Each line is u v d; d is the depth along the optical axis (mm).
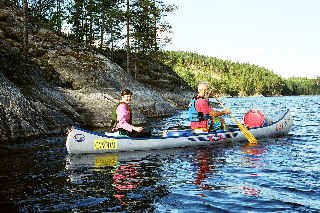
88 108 13188
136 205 3373
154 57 28125
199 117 7453
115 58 29891
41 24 22344
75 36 28703
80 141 6391
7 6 20797
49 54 17203
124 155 6297
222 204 3377
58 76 15594
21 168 5102
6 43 14172
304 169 4852
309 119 14664
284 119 9180
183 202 3451
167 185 4094
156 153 6496
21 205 3377
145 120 14062
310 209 3203
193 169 4988
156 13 24359
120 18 24547
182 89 32156
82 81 16266
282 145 7246
